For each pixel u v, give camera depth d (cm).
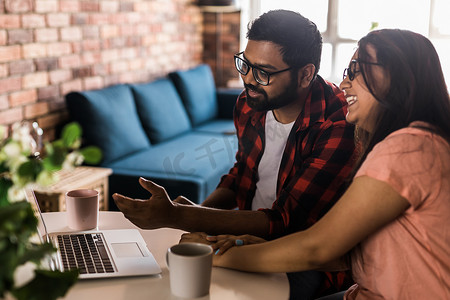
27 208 87
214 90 486
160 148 365
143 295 117
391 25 545
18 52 296
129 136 339
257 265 129
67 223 159
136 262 131
